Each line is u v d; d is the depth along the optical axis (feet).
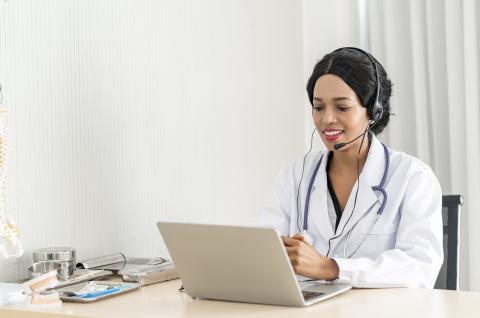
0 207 5.89
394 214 6.61
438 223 6.42
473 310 4.87
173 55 8.46
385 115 7.04
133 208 7.88
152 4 8.14
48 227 6.86
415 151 10.71
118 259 6.98
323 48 11.23
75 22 7.15
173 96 8.45
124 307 5.23
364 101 6.65
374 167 6.79
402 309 4.96
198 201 8.88
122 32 7.72
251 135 9.92
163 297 5.62
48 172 6.86
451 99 10.25
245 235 4.99
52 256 6.29
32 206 6.70
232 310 5.08
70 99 7.09
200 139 8.91
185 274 5.46
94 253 7.36
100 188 7.44
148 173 8.08
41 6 6.79
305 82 11.20
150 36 8.11
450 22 10.25
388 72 10.71
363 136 6.87
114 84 7.61
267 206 7.43
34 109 6.72
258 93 10.08
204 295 5.49
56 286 5.84
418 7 10.52
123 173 7.73
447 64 10.28
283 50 10.69
